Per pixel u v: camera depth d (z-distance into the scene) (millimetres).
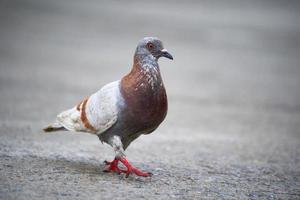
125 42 34188
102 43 33375
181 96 19656
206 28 39969
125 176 7367
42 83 20266
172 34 37344
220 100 19266
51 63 25797
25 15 41500
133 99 6988
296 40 37469
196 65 28031
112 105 7023
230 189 7453
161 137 12414
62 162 8156
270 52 33219
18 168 7406
